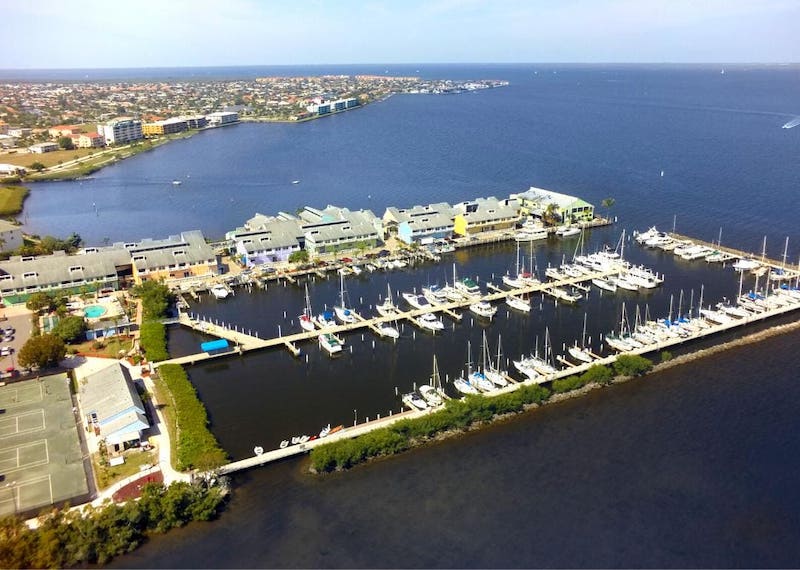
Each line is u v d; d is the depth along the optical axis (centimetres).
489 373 14062
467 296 18962
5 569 8481
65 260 19512
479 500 10281
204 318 17862
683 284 19838
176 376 13888
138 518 9462
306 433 12238
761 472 10875
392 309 18100
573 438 11894
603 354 15300
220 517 9931
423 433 11762
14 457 10788
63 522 9238
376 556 9169
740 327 16450
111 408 11894
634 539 9456
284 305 18862
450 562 9056
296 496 10400
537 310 18200
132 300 18675
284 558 9125
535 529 9662
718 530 9619
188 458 10744
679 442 11719
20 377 13888
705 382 13762
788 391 13325
